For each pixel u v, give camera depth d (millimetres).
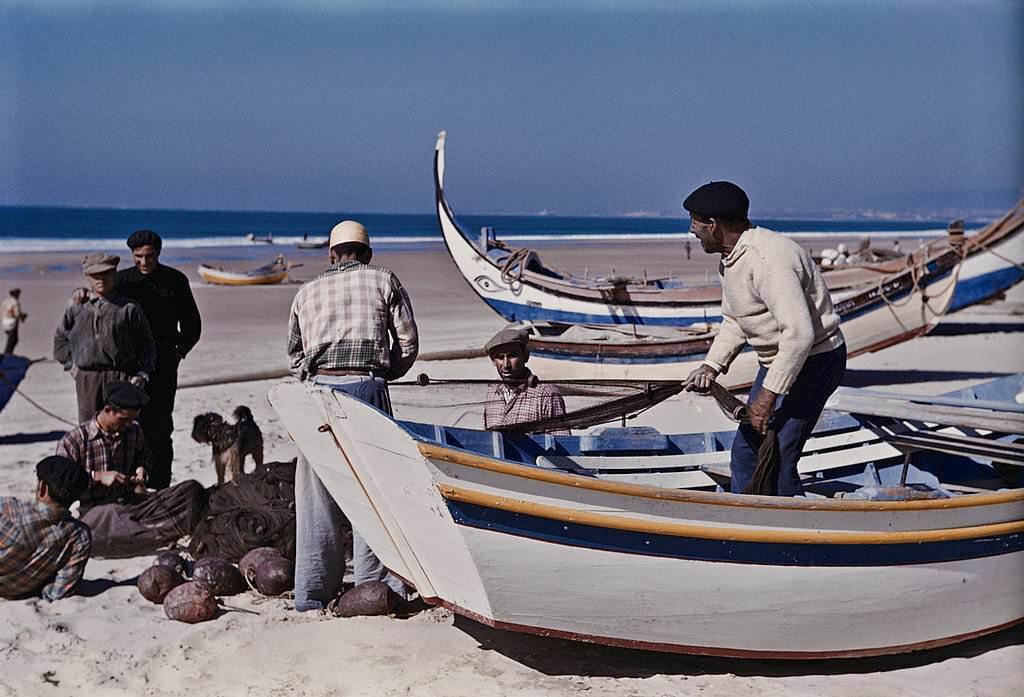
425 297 17094
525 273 13609
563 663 5039
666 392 5828
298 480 5637
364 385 5285
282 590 5906
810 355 5039
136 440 6844
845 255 20062
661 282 15484
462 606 4879
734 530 4512
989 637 5562
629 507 4410
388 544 5223
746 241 4871
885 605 4871
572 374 11523
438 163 14023
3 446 9602
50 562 5828
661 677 4895
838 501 4609
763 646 4789
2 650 5141
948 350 16266
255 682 4797
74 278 26797
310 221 93812
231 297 23188
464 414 5770
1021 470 6234
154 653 5125
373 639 5262
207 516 6484
